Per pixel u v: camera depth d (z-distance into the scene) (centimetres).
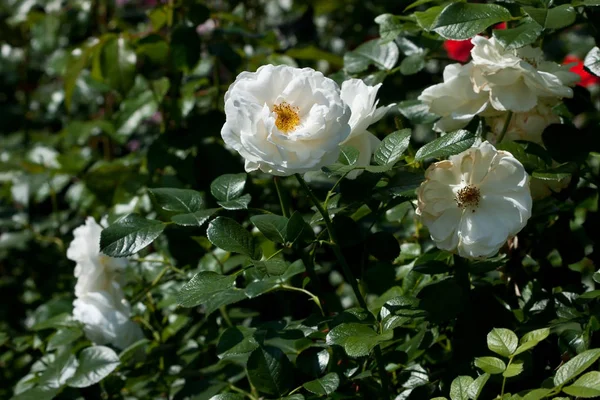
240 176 145
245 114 135
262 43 189
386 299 151
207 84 192
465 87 147
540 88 145
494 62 145
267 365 141
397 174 144
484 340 145
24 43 288
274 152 135
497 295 154
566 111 156
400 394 145
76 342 166
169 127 190
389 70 163
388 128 208
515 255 154
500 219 141
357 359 147
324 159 135
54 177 217
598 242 155
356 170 143
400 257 158
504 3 148
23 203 214
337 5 271
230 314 166
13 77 308
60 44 259
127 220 142
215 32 185
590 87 254
